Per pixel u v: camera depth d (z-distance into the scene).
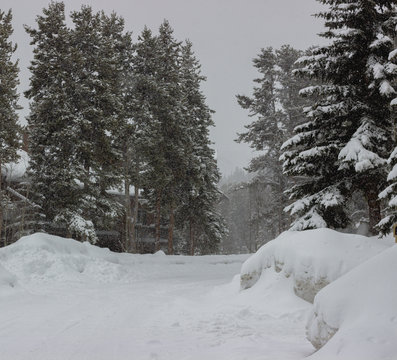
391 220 12.35
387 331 3.53
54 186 25.56
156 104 31.06
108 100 26.31
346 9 15.80
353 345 3.49
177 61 34.94
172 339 6.24
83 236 25.11
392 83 15.25
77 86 25.59
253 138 37.56
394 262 4.27
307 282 8.86
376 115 15.84
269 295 9.44
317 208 15.26
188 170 34.78
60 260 16.44
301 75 16.73
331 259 8.88
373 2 15.09
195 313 8.84
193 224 40.28
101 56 27.31
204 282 15.97
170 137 32.75
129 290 13.45
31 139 27.00
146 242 43.50
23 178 29.64
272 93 37.91
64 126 24.95
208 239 41.22
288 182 36.31
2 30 26.50
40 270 15.65
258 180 37.81
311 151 15.27
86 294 12.26
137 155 29.92
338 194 15.11
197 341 6.07
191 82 39.03
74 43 27.66
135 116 29.72
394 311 3.73
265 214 39.31
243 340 6.06
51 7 26.94
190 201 38.28
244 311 8.62
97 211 27.28
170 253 34.34
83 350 5.55
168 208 35.47
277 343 5.84
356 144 14.24
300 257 9.27
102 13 32.00
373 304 3.93
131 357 5.15
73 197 25.28
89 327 7.27
